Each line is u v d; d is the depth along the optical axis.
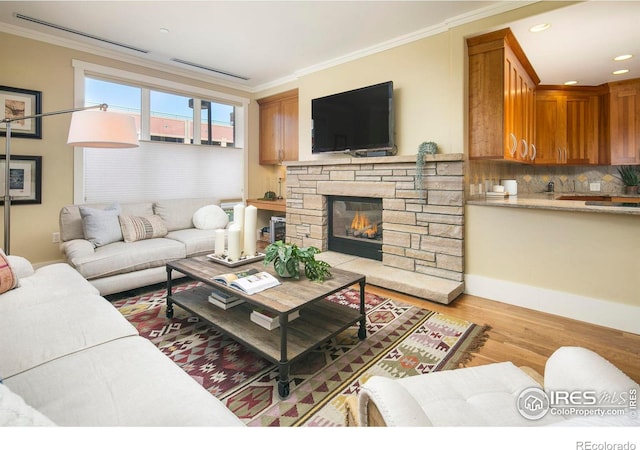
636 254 2.25
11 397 0.67
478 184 3.36
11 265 1.99
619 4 2.43
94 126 2.41
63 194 3.60
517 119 3.29
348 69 3.92
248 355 1.99
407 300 2.90
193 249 3.37
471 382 1.08
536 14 2.58
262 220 5.68
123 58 3.94
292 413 1.50
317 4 2.82
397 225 3.37
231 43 3.62
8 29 3.20
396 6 2.82
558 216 2.54
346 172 3.79
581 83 4.16
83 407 0.94
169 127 4.48
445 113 3.12
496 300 2.87
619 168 4.33
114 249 2.91
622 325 2.31
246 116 5.29
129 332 1.43
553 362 0.99
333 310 2.21
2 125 3.21
